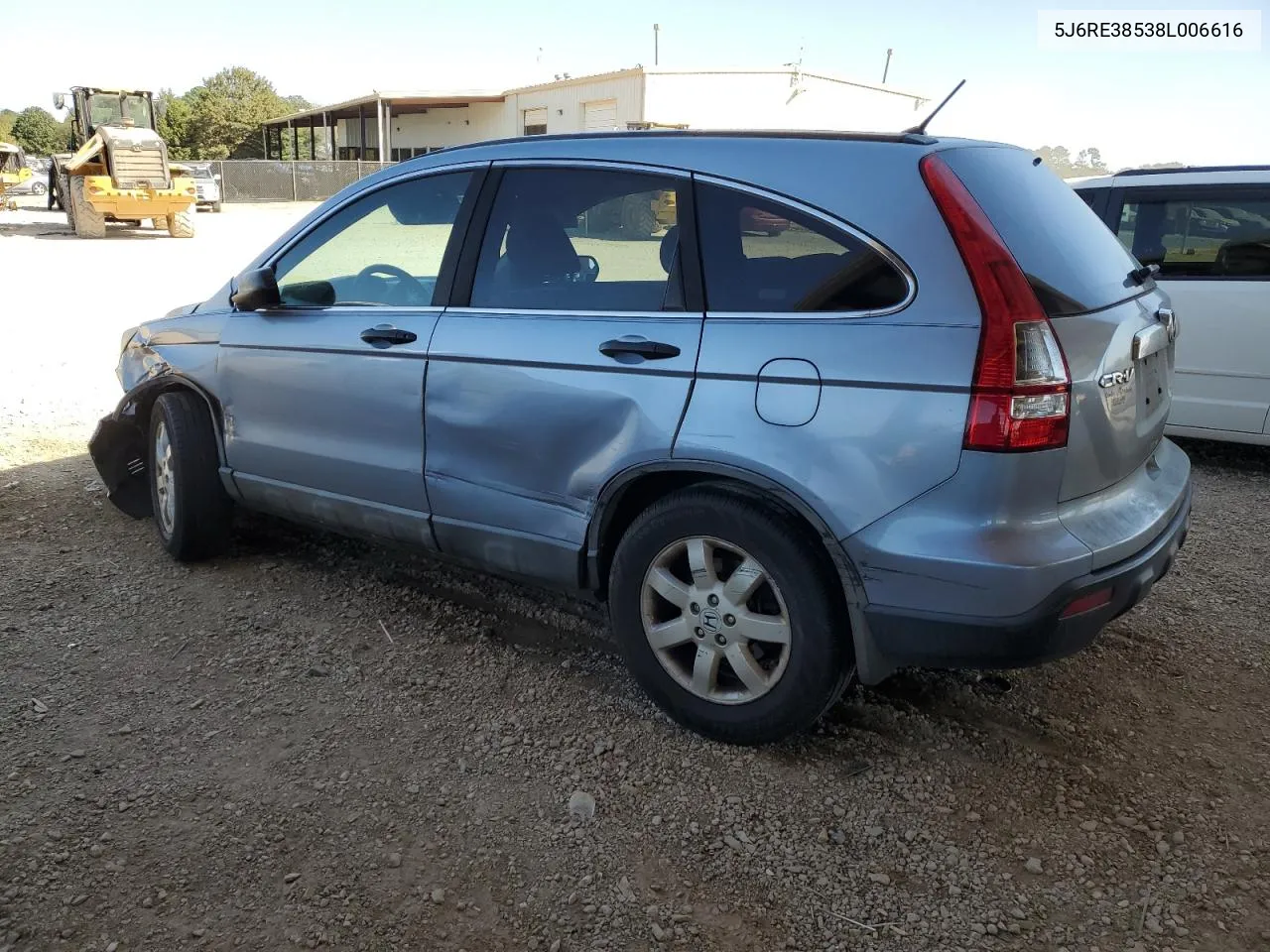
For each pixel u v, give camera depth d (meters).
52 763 3.05
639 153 3.25
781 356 2.84
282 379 4.07
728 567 3.13
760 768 3.09
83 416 7.19
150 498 5.16
